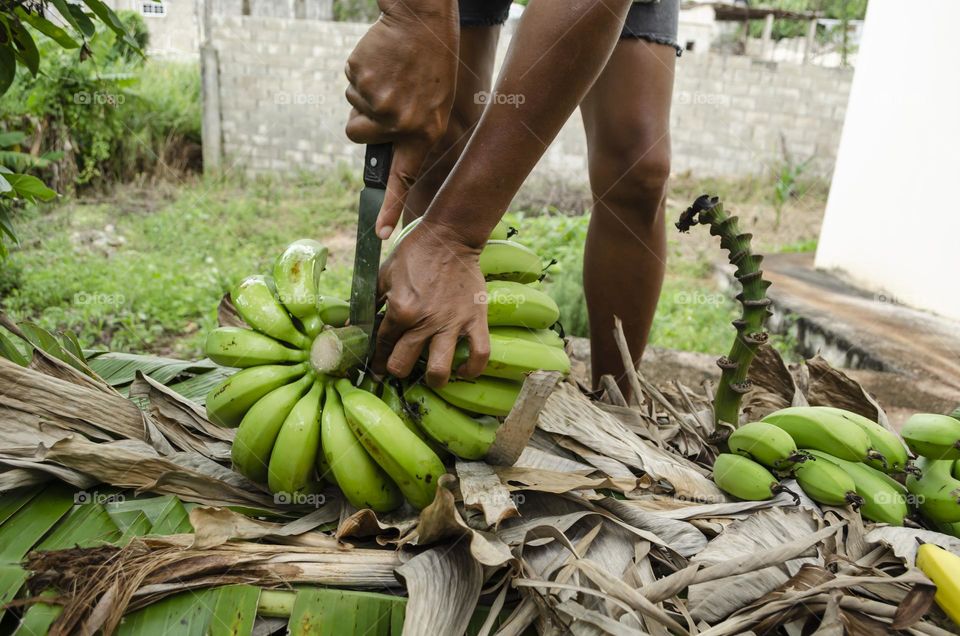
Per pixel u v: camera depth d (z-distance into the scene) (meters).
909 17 4.91
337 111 6.82
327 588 0.95
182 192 6.07
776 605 0.92
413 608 0.86
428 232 1.03
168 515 1.02
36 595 0.86
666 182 1.65
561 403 1.32
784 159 7.41
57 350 1.30
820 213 7.24
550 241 5.44
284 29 6.59
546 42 0.96
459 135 1.71
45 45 5.00
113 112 5.64
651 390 1.55
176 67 7.04
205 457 1.21
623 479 1.15
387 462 1.00
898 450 1.21
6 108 4.80
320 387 1.08
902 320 4.45
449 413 1.06
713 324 4.51
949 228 4.45
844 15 8.75
